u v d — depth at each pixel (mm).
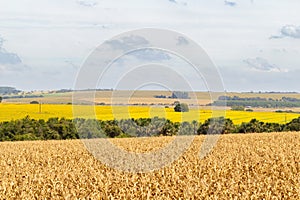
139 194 15430
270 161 21781
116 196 15180
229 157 23609
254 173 18703
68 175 18797
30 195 15172
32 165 22016
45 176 18797
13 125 43219
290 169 19734
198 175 18688
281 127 49062
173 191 15391
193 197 14641
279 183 16531
